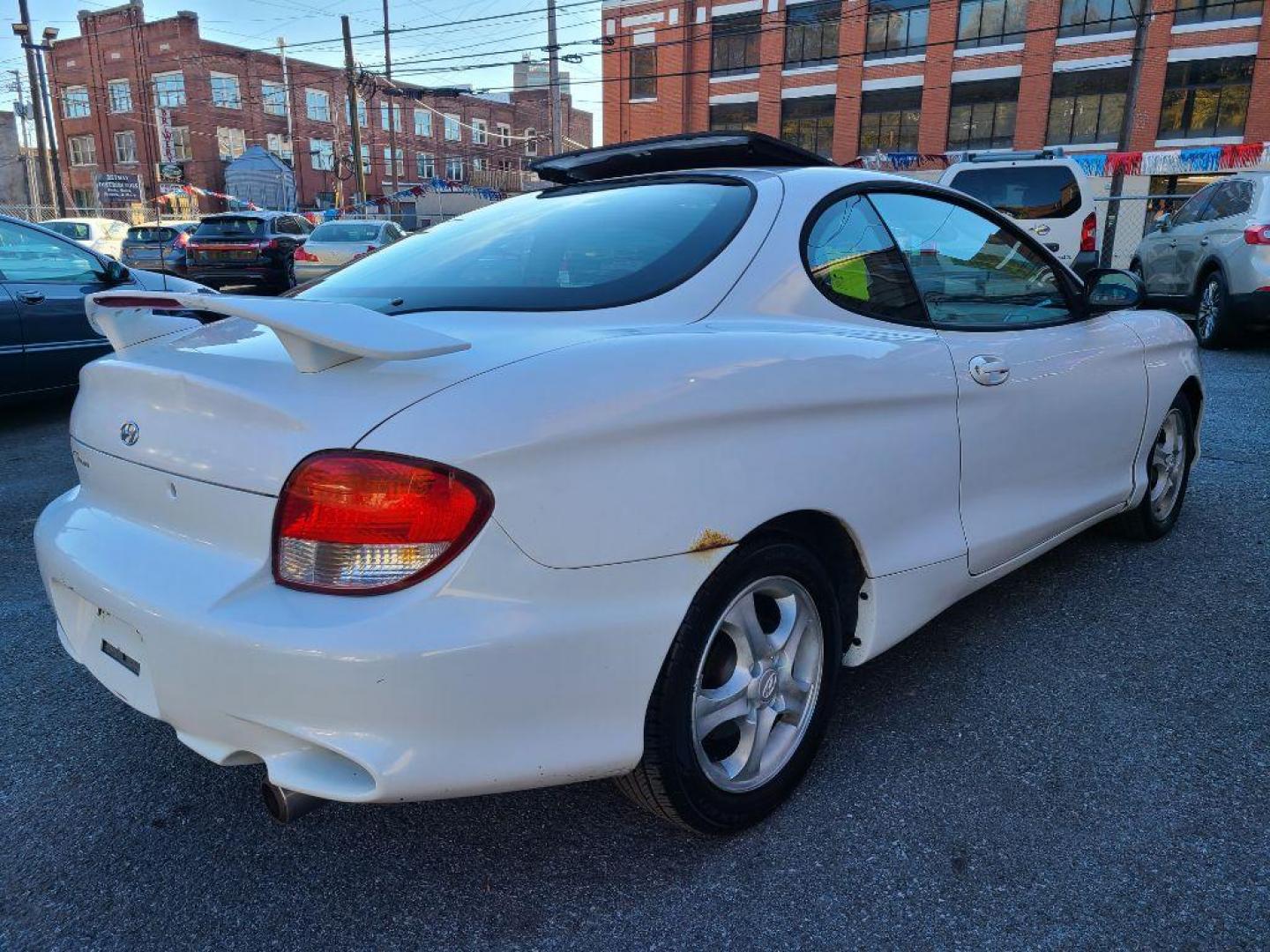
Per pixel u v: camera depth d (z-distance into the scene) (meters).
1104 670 2.88
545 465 1.63
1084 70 28.47
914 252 2.65
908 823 2.15
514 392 1.64
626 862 2.03
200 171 44.00
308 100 47.97
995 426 2.66
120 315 2.24
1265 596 3.41
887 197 2.67
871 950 1.78
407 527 1.54
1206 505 4.47
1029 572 3.67
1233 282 8.79
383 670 1.52
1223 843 2.07
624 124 36.75
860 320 2.39
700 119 35.34
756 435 1.95
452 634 1.55
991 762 2.39
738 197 2.40
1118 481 3.46
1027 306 3.06
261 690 1.57
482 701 1.60
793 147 2.86
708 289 2.13
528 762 1.68
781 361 2.02
